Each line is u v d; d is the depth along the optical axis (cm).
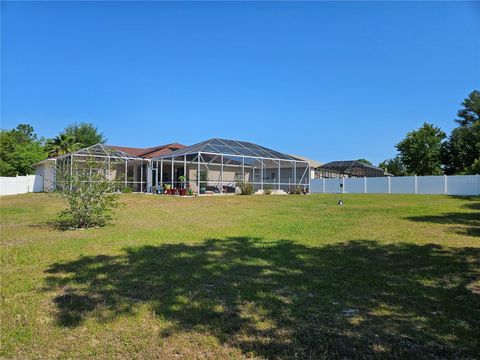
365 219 1366
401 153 5169
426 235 1023
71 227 1223
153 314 487
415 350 388
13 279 639
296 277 641
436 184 3281
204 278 639
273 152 3366
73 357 388
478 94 5638
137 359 383
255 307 507
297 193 3238
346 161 4769
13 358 387
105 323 464
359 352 385
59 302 536
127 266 715
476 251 829
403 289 576
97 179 1239
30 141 6456
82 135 6241
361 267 704
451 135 5012
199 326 452
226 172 3438
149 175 3338
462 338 413
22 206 2064
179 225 1259
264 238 1005
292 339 416
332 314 484
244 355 386
